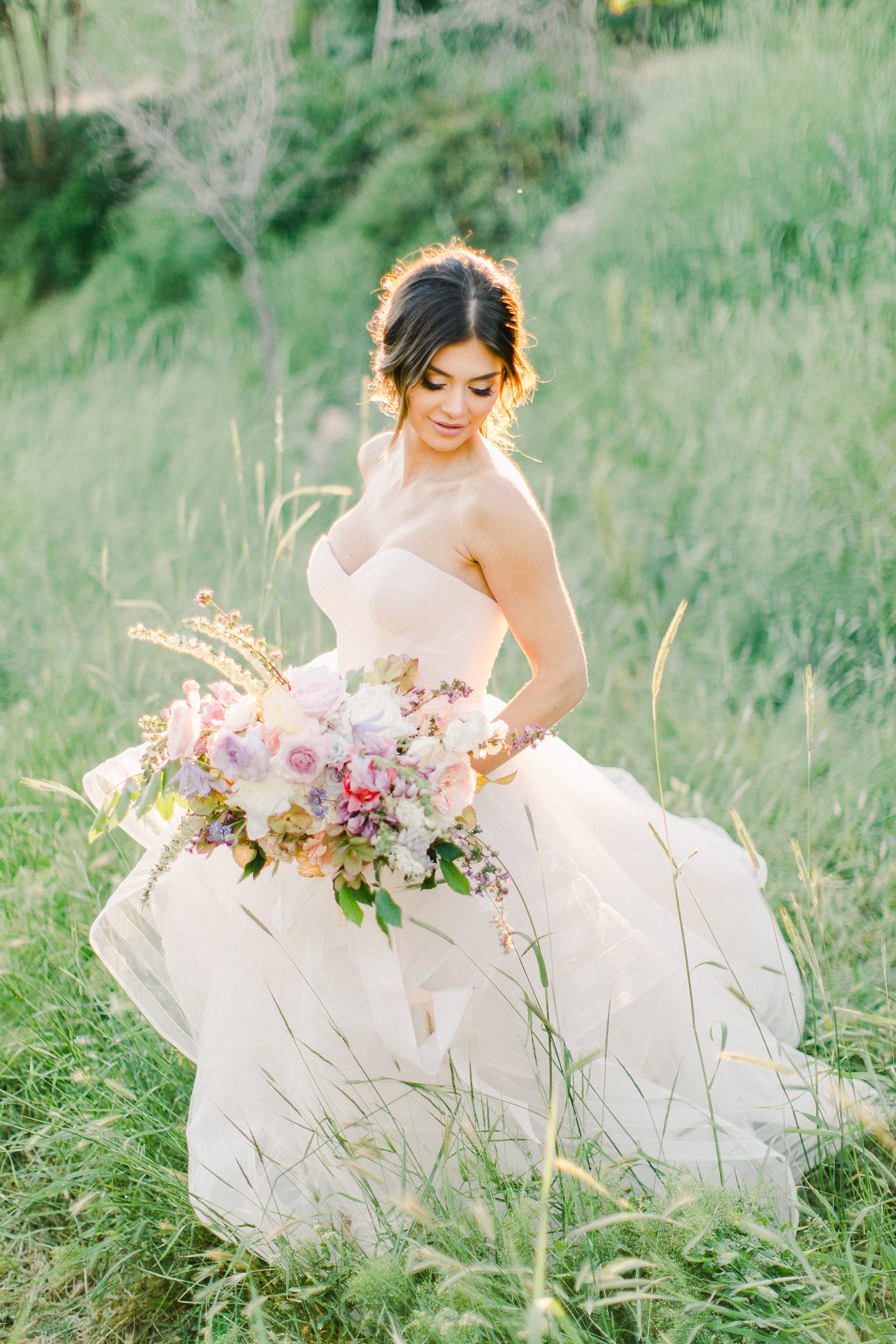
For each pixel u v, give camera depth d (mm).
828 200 5539
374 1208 2012
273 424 6145
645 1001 2203
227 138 7195
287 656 3574
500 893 1860
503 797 2182
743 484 4539
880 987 2549
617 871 2303
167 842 2146
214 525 5246
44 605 4582
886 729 3369
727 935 2492
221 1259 1976
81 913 2852
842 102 5840
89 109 8109
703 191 5926
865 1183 1970
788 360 4910
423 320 1869
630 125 6926
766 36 6621
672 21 7254
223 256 7539
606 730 3639
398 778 1738
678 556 4547
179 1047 2275
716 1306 1746
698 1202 1829
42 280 7988
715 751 3436
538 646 2035
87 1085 2447
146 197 7926
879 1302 1830
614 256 5980
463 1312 1746
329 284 6969
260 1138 2113
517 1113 2062
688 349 5309
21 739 3609
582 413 5281
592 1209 1871
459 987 2082
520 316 1970
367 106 7594
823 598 4098
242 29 7641
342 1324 1972
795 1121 2086
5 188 8188
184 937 2229
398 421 2049
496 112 7164
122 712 3695
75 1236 2242
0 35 7969
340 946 2064
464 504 1979
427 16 7801
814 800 3178
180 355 6941
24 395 6832
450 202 7016
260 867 1893
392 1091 2062
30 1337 2061
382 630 2057
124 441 5926
